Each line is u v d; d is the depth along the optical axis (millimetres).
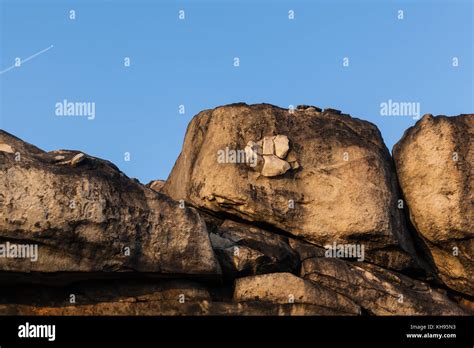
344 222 17500
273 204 17469
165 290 16391
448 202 17672
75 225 15633
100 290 16266
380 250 17812
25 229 15398
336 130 18000
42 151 16344
